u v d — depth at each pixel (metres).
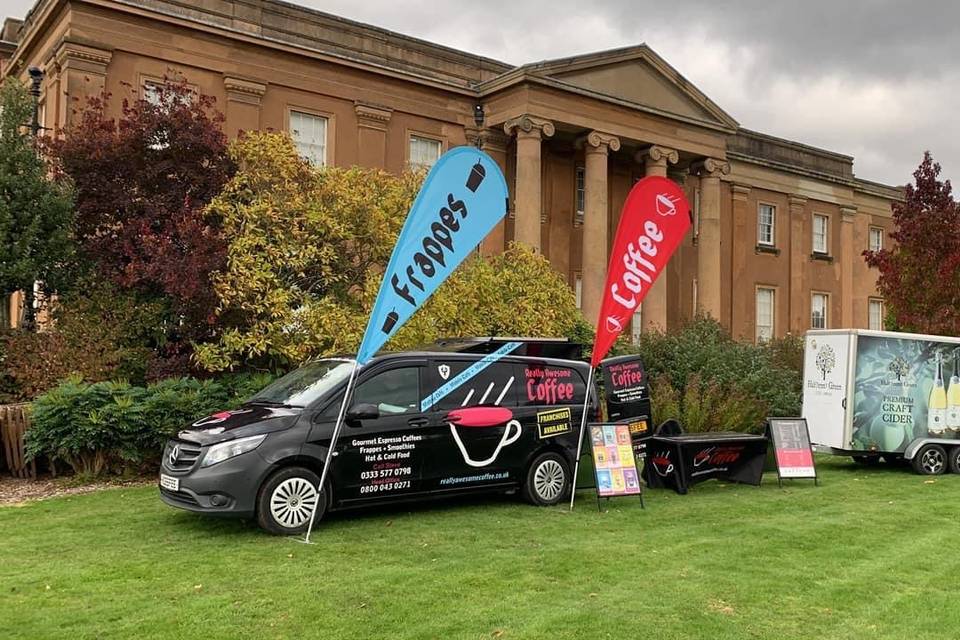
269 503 7.88
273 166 13.62
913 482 12.56
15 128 14.13
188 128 13.91
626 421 11.63
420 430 8.79
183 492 7.78
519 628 5.37
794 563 7.26
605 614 5.68
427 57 25.30
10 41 25.73
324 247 13.02
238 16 21.72
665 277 27.47
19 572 6.55
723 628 5.47
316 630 5.28
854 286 38.09
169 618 5.46
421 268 8.52
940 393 14.09
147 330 13.64
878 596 6.31
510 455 9.45
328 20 23.34
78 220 13.95
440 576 6.54
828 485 12.09
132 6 19.75
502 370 9.62
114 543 7.57
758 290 33.97
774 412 16.91
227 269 12.73
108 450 10.91
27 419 11.01
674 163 28.39
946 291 19.16
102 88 19.39
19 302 19.70
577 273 27.89
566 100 24.97
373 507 9.39
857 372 13.67
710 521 9.09
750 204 33.84
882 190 39.12
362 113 23.64
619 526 8.70
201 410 11.30
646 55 26.58
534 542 7.84
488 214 8.91
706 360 17.70
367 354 8.28
